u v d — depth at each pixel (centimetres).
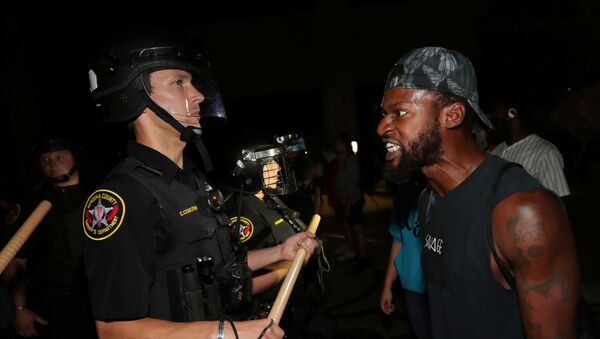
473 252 133
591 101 376
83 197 301
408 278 263
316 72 1460
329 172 637
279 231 252
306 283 262
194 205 162
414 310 265
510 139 315
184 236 154
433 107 136
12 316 219
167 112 159
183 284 150
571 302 122
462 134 139
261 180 242
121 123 165
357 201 596
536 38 1112
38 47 1109
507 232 125
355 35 1452
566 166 583
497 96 311
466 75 137
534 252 122
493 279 133
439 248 145
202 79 185
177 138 167
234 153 247
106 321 139
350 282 553
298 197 341
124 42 160
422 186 250
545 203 124
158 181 156
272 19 1447
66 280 288
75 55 1131
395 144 142
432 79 135
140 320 139
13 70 1099
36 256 291
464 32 1410
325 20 1310
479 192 134
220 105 195
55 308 287
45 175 295
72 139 305
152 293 148
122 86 158
